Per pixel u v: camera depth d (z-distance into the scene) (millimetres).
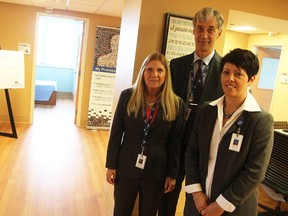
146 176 1749
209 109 1492
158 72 1684
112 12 5129
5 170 3461
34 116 6289
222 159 1396
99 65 5629
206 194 1497
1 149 4148
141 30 2314
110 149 1835
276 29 3449
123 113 1796
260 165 1315
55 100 7746
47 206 2779
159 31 2363
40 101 7629
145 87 1751
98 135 5410
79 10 5348
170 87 1750
